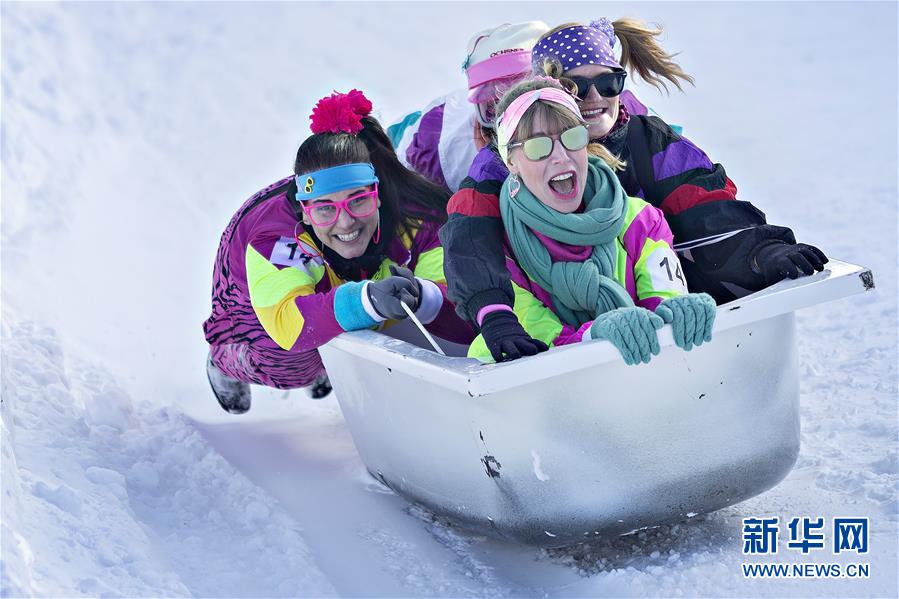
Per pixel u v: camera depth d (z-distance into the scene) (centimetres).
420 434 846
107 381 1117
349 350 883
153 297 1499
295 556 839
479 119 1086
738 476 798
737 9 3325
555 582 802
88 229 1681
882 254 1469
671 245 867
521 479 770
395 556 856
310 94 2503
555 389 743
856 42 2998
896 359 1113
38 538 744
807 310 1304
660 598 741
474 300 805
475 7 3141
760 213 902
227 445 1079
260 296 934
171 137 2181
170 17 2647
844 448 938
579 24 923
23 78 2055
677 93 2672
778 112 2459
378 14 3019
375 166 961
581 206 855
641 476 769
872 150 2084
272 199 1009
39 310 1329
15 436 906
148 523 888
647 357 729
